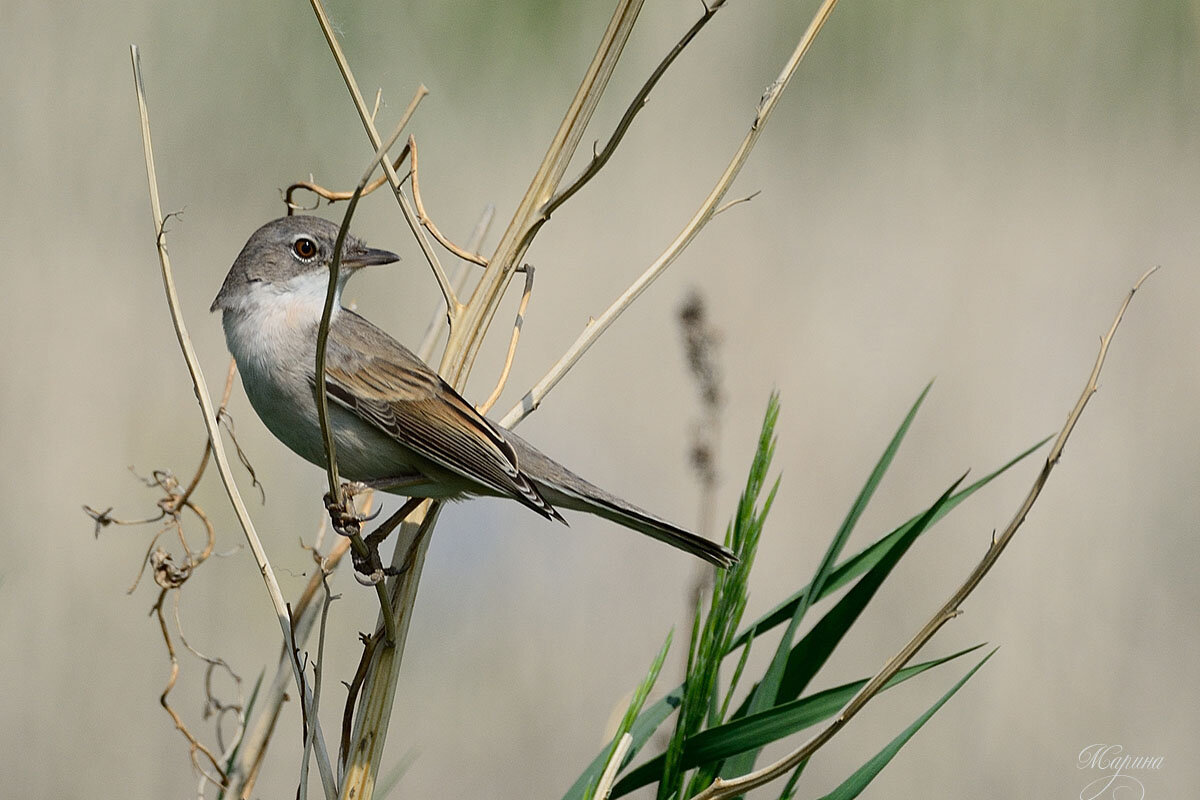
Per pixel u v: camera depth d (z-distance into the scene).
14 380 12.45
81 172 15.39
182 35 16.28
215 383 12.76
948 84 19.91
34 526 11.17
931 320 15.15
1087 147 19.08
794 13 19.31
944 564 11.98
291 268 7.21
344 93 16.67
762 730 4.84
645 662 11.09
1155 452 13.20
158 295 14.07
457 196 16.06
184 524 11.03
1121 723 10.41
